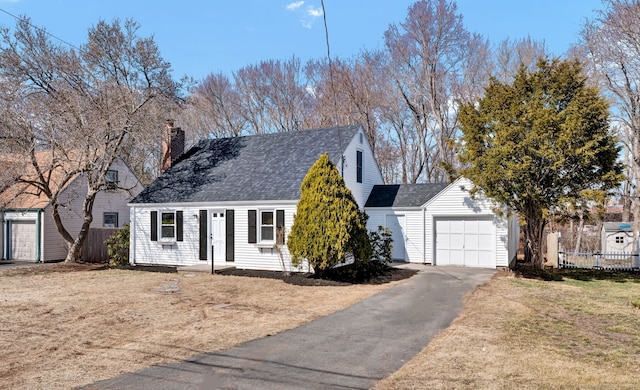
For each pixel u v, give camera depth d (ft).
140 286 50.21
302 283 51.37
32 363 24.14
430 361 23.58
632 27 77.51
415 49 116.78
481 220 65.72
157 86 74.59
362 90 121.80
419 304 39.60
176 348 26.55
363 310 37.27
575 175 55.21
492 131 58.34
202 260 66.44
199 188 69.41
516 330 30.50
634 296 45.21
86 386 20.76
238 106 145.69
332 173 53.78
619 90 85.20
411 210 71.00
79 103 68.13
